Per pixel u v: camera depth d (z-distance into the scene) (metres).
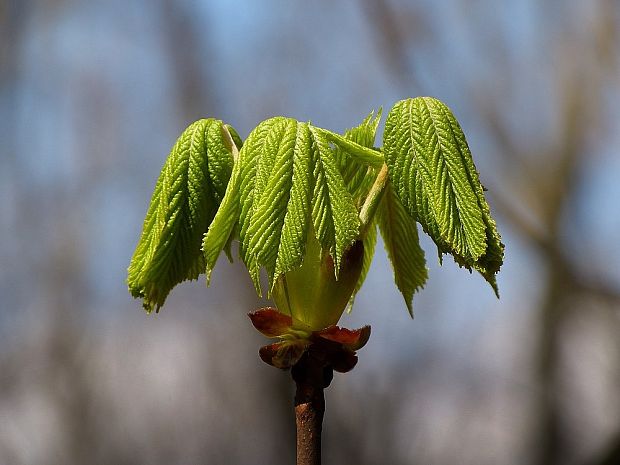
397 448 2.58
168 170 0.67
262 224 0.65
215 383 2.67
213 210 0.67
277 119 0.66
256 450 2.61
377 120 0.68
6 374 2.72
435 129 0.65
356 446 2.55
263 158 0.65
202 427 2.66
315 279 0.66
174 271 0.67
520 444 2.53
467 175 0.65
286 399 2.62
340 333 0.66
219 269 2.70
